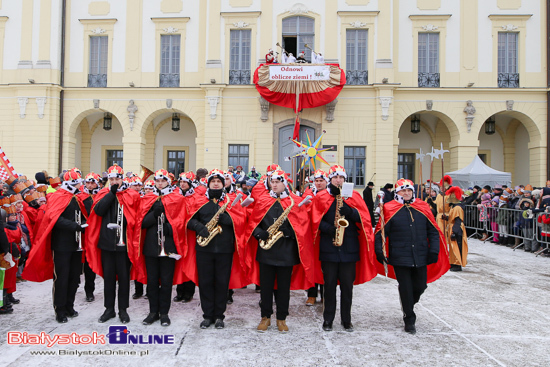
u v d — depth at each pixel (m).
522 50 17.56
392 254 4.75
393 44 17.66
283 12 17.22
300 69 15.25
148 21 17.94
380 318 5.28
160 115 19.59
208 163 16.95
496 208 12.02
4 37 17.73
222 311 4.82
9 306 5.38
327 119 16.77
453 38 17.70
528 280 7.48
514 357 4.07
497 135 19.81
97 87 17.52
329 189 4.83
